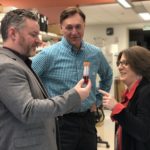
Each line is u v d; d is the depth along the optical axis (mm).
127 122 1652
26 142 1455
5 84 1363
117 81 7547
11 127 1445
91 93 2348
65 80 2273
